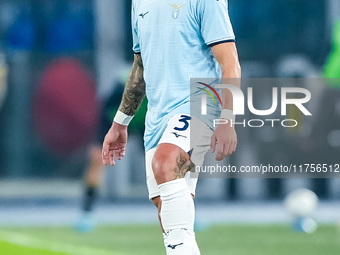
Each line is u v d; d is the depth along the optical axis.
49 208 49.97
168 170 13.62
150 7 14.70
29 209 49.28
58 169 67.06
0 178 66.88
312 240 29.70
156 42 14.53
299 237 30.78
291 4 52.69
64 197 57.81
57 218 41.69
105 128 33.66
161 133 14.40
